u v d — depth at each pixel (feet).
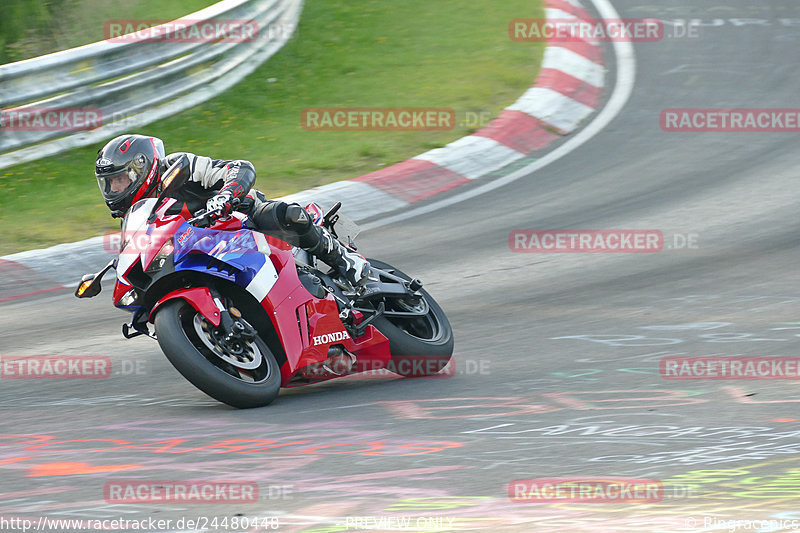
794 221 116.06
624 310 87.76
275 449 54.60
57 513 45.55
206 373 60.23
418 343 70.85
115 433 59.41
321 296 67.56
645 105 171.63
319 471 50.49
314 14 213.87
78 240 119.24
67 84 148.36
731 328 79.77
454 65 186.29
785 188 130.00
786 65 188.03
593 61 192.13
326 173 142.72
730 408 59.31
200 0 219.82
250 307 64.75
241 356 62.80
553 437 55.01
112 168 61.31
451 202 133.80
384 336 69.97
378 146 151.53
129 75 163.02
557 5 218.38
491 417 59.57
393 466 50.93
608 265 104.32
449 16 212.23
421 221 126.41
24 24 181.98
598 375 68.59
